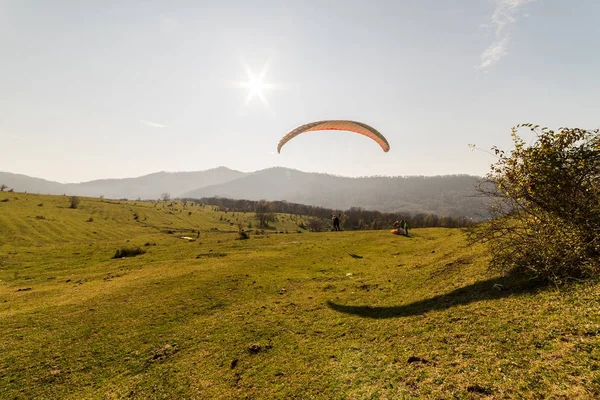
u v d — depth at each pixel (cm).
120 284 1482
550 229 702
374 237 2697
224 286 1323
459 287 873
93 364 744
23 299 1366
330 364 630
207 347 789
